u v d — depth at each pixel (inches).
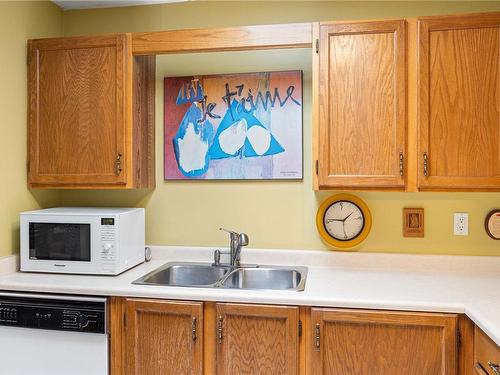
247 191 94.1
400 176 75.4
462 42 73.9
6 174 83.8
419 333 64.8
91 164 85.7
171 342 71.5
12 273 83.9
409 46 75.6
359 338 66.5
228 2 94.5
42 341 75.2
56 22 99.3
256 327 69.1
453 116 74.2
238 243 89.2
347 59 77.1
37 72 87.6
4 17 82.8
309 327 68.1
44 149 87.7
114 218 81.1
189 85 95.4
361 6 89.9
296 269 88.0
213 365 70.7
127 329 72.7
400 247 89.2
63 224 82.7
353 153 77.0
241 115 93.4
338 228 90.2
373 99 76.3
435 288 73.0
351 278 80.3
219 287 73.7
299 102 91.1
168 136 96.5
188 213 96.5
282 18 92.6
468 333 63.3
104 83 85.0
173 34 83.8
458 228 87.1
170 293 71.1
